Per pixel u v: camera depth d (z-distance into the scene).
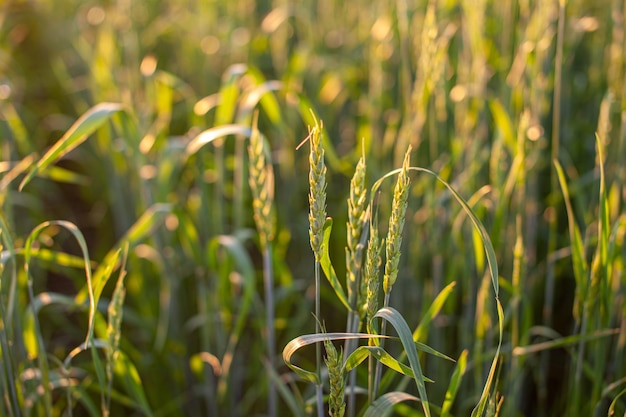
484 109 0.89
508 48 0.90
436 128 0.91
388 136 0.95
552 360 1.03
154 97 1.08
